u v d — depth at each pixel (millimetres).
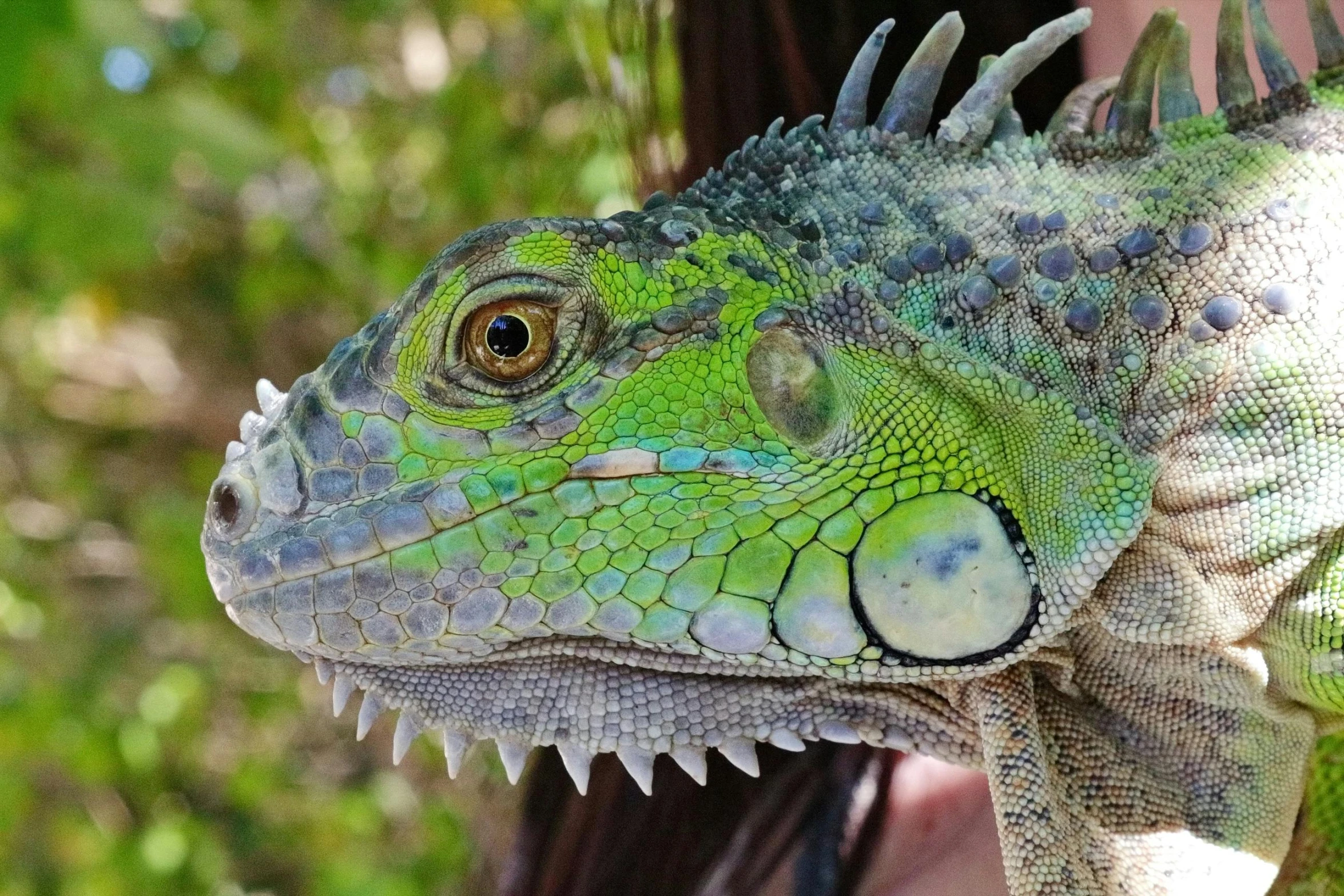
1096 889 466
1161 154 468
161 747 1323
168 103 1058
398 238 1415
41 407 1533
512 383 456
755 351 458
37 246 1097
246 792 1307
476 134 1302
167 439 1562
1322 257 457
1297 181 461
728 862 540
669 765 551
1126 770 473
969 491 455
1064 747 473
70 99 1022
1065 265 461
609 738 466
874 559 453
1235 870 470
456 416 456
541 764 573
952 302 462
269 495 460
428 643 456
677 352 456
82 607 1426
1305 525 452
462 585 454
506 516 453
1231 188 462
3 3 731
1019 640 456
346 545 455
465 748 470
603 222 460
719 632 453
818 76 561
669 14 595
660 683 466
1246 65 475
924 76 478
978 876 527
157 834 1268
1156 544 458
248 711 1374
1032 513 455
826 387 458
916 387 458
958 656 455
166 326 1524
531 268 454
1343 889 480
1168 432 457
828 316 460
